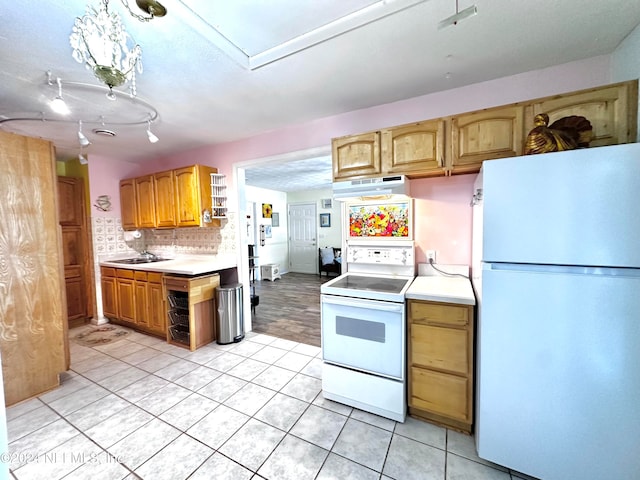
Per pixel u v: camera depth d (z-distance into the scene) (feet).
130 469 4.81
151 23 4.42
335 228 23.86
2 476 2.19
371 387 6.13
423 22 4.57
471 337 5.35
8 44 4.92
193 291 9.50
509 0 4.12
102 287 12.33
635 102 4.58
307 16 4.40
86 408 6.47
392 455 5.05
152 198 11.78
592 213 3.77
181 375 7.91
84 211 12.41
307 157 9.21
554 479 4.16
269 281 21.74
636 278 3.61
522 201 4.15
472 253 6.89
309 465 4.86
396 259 7.62
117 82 3.72
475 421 5.38
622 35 4.93
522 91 6.20
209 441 5.43
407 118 7.37
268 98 7.16
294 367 8.34
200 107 7.61
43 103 7.23
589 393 3.90
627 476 3.75
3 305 6.53
